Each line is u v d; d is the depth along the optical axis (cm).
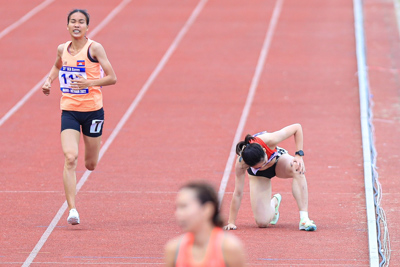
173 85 5231
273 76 5428
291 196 3025
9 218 2733
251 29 6950
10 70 5678
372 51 6025
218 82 5297
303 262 2238
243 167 2480
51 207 2881
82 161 3556
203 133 4100
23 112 4594
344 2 7956
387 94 4862
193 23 7225
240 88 5134
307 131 4116
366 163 3375
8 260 2267
